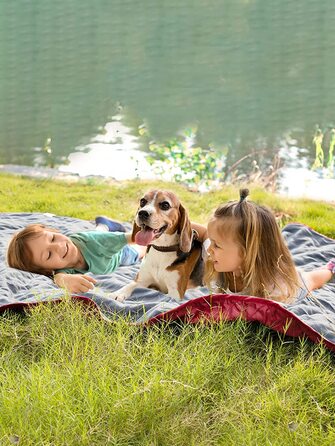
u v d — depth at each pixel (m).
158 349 3.33
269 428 2.92
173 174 7.86
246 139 8.80
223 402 3.08
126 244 4.60
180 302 3.90
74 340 3.49
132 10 13.75
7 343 3.55
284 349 3.45
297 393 3.11
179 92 10.28
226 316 3.59
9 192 7.17
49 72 11.24
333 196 7.15
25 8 14.23
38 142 8.93
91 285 4.10
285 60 11.04
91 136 9.10
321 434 2.89
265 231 3.72
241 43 11.80
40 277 4.33
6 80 10.98
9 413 2.94
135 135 9.12
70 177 7.82
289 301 3.86
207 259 3.94
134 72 11.06
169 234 3.95
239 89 10.23
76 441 2.83
